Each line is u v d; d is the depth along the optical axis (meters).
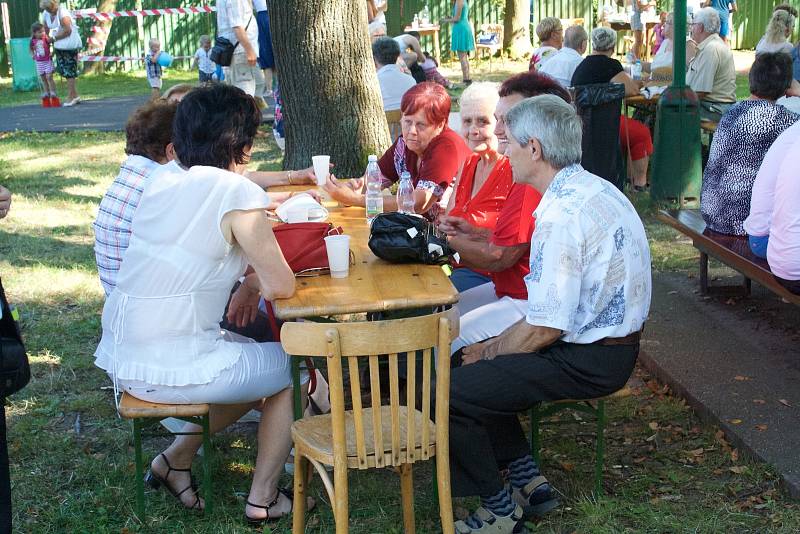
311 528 3.44
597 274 3.08
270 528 3.45
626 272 3.10
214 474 3.85
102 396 4.64
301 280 3.40
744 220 4.94
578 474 3.76
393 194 4.91
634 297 3.14
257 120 3.36
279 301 3.16
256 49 10.74
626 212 3.14
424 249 3.51
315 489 3.70
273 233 3.36
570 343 3.19
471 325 3.74
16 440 4.16
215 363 3.25
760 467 3.62
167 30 20.70
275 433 3.44
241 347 3.35
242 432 4.24
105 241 3.79
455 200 4.14
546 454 3.94
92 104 15.58
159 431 3.95
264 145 10.99
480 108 4.00
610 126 7.23
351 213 4.43
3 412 2.80
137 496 3.47
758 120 4.85
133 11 20.12
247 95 3.35
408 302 3.11
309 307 3.07
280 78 6.24
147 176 3.76
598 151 7.27
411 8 20.05
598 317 3.14
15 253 6.97
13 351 2.81
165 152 3.86
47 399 4.59
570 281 3.05
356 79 6.16
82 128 12.80
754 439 3.78
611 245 3.07
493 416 3.19
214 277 3.21
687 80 8.41
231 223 3.14
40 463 3.97
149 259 3.19
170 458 3.60
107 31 20.45
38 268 6.60
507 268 3.69
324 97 6.13
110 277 3.81
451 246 3.64
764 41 9.64
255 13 10.72
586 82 7.91
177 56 20.73
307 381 3.76
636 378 4.66
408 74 8.41
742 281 5.80
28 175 9.66
